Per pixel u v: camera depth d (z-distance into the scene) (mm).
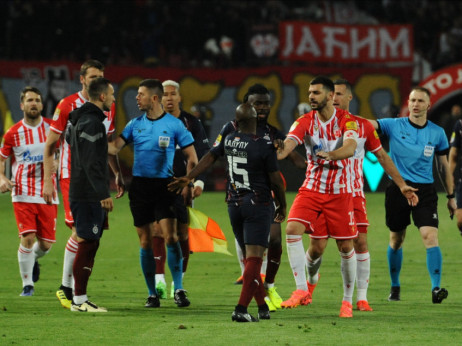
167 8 100875
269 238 28062
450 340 23125
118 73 86250
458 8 108438
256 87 28781
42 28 96875
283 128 88250
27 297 32219
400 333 24188
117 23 99562
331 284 36500
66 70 85312
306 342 22703
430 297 32969
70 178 27688
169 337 23359
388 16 106438
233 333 23984
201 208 66625
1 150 33844
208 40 99562
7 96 83812
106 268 41656
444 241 51844
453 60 101125
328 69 88812
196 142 34625
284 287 35531
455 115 85500
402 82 89125
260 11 102938
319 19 104750
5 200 75312
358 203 29656
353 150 26797
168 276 39594
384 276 39188
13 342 22641
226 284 36594
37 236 34438
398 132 32875
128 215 63688
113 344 22422
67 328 24781
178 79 87500
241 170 26031
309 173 28484
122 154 83062
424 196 32438
